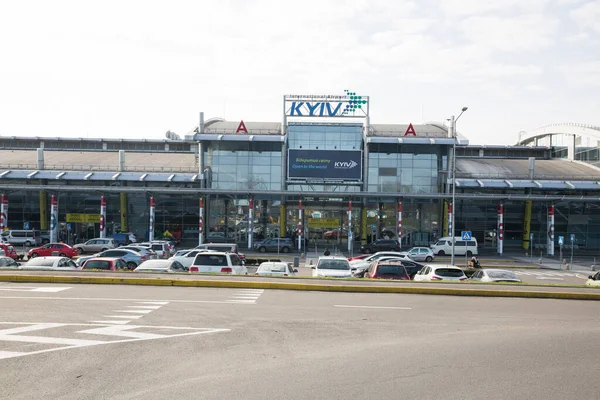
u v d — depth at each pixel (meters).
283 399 6.76
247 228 57.56
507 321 13.30
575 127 66.56
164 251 41.78
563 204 59.28
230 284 18.67
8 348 9.05
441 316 13.83
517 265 43.75
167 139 73.00
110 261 23.58
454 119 39.03
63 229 57.56
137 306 13.83
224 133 56.91
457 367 8.45
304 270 36.00
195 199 58.09
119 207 57.88
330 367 8.34
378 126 62.59
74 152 68.06
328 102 57.44
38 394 6.78
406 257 33.47
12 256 36.34
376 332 11.37
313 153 56.66
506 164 64.62
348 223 54.59
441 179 57.53
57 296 15.30
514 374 8.09
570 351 9.72
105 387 7.12
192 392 6.98
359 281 20.06
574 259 50.84
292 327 11.66
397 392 7.11
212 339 10.20
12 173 54.38
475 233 58.62
